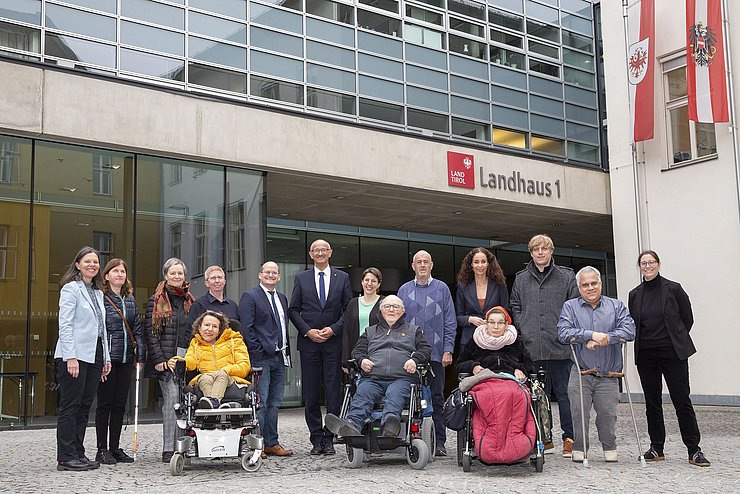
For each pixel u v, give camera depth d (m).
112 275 8.41
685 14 17.08
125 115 14.13
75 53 14.74
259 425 8.52
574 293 8.84
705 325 16.44
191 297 8.91
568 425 8.79
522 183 19.23
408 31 19.41
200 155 14.89
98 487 6.77
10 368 13.23
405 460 8.54
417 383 8.10
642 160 17.95
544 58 21.80
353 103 18.27
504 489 6.51
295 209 19.53
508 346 8.25
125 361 8.38
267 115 15.73
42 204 13.70
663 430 8.27
